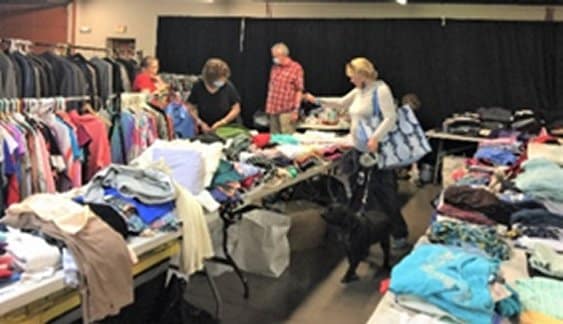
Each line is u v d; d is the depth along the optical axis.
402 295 1.61
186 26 8.53
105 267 1.91
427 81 7.50
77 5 9.22
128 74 6.56
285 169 3.87
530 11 6.98
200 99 4.86
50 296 1.84
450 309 1.54
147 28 8.88
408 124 4.21
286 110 6.85
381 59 7.67
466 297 1.53
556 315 1.58
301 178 4.04
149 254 2.29
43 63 4.99
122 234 2.16
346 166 4.62
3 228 2.01
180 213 2.45
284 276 3.85
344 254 4.35
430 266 1.67
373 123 4.17
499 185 3.07
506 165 3.95
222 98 4.83
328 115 7.18
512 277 1.87
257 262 3.81
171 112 4.51
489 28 7.13
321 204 4.68
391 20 7.56
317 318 3.23
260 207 4.09
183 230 2.44
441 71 7.42
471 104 7.34
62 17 9.22
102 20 9.12
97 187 2.40
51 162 3.25
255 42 8.22
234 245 3.84
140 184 2.42
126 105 4.08
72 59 5.74
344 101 4.90
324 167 4.41
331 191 4.81
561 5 6.80
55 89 5.12
